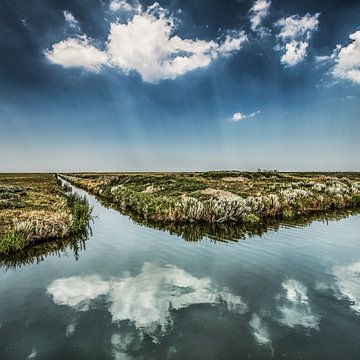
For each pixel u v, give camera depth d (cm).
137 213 2812
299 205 2928
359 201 3466
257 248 1620
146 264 1370
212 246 1662
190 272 1262
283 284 1133
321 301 996
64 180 10219
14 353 721
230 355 712
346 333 805
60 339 777
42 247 1619
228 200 2586
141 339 778
